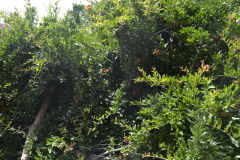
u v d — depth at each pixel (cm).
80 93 280
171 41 258
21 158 269
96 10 318
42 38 312
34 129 283
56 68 296
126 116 261
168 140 177
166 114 170
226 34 216
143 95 259
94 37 288
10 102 301
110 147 240
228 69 177
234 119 144
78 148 276
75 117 276
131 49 252
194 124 146
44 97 310
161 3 241
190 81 166
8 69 306
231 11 246
